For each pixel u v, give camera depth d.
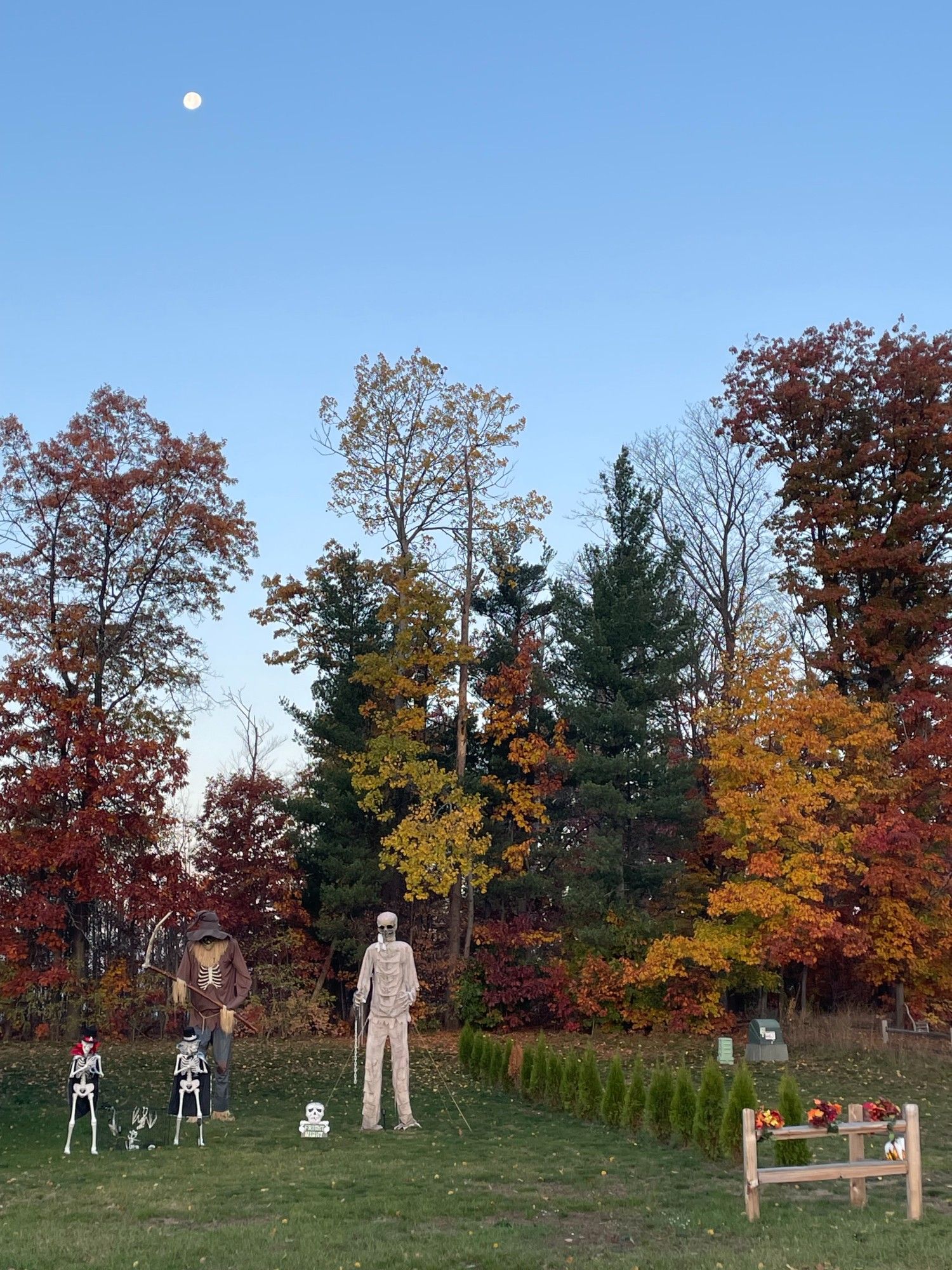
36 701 29.89
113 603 33.16
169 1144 14.38
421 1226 10.17
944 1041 26.62
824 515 32.78
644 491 36.47
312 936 35.69
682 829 33.16
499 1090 20.30
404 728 33.47
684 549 39.25
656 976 29.58
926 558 33.00
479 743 36.75
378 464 35.75
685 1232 9.99
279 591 35.62
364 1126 15.86
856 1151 11.10
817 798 27.62
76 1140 14.73
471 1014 32.62
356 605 36.38
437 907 36.50
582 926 32.78
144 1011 31.16
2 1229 9.76
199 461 33.31
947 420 31.58
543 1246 9.47
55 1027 30.31
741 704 31.77
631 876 32.69
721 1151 13.38
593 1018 31.67
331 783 35.47
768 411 35.19
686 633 35.16
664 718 35.09
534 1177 12.31
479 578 36.75
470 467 35.84
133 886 29.25
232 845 35.00
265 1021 31.59
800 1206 11.02
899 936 27.69
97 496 31.62
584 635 34.03
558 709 34.91
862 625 32.19
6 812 28.92
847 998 32.12
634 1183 12.08
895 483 32.72
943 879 28.67
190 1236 9.45
